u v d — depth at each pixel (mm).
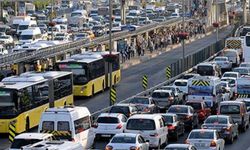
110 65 119125
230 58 176375
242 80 122250
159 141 80938
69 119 76125
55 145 60156
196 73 148750
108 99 126750
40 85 99750
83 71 127125
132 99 106438
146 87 132000
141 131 80062
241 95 122375
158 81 150250
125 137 72062
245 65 157375
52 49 152750
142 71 169625
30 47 161000
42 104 100062
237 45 194375
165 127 84000
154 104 107250
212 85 111938
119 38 193250
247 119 101625
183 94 122500
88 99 127125
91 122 82688
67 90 111188
